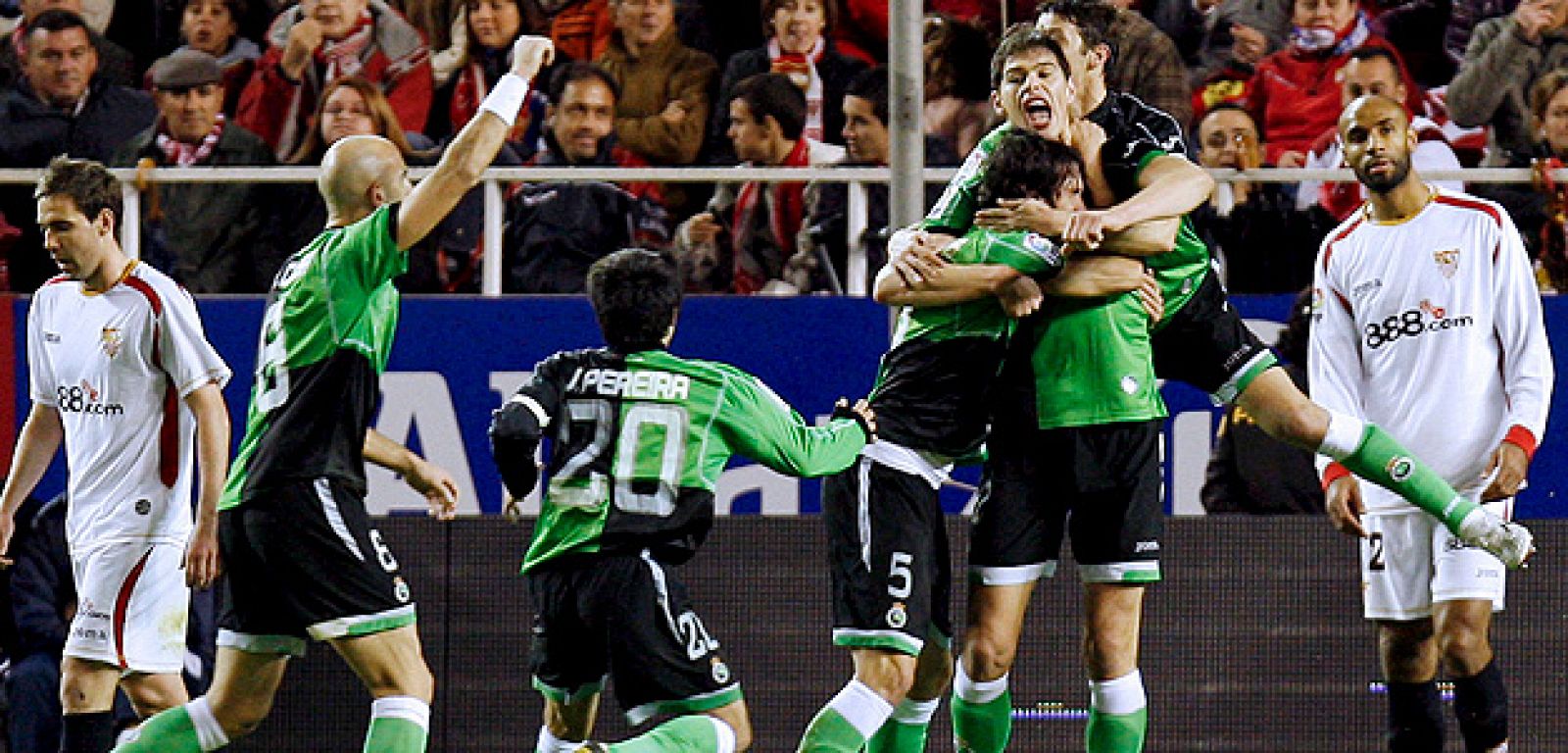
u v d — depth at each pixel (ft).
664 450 56.90
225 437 66.49
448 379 80.43
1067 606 77.77
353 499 58.90
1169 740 77.41
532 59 58.08
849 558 60.29
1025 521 62.03
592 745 53.78
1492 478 70.49
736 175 87.97
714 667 56.90
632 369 57.77
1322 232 93.61
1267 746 77.41
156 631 68.54
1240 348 66.64
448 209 57.26
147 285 67.51
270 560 58.08
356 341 58.95
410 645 59.06
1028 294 58.80
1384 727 77.20
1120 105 63.41
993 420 62.90
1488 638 72.95
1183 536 77.82
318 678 78.43
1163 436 79.77
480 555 78.79
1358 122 72.13
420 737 58.65
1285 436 66.85
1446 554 70.28
